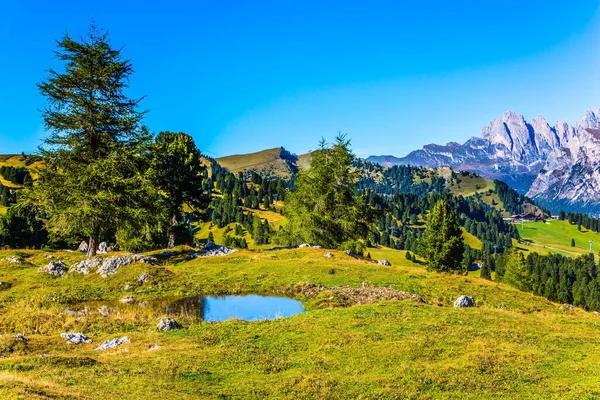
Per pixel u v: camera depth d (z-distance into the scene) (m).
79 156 46.69
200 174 67.06
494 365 19.61
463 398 16.08
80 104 46.00
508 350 21.72
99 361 19.03
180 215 67.19
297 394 16.09
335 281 40.78
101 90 48.00
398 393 16.33
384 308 30.38
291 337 24.03
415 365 19.42
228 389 16.34
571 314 35.88
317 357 20.64
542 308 36.72
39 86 44.31
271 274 43.94
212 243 60.81
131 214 46.81
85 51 47.03
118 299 35.97
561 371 19.16
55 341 22.36
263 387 16.73
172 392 15.16
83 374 16.56
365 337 23.50
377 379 17.66
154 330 25.95
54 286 37.78
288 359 20.61
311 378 17.61
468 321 27.23
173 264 50.59
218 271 45.59
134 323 27.12
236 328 26.19
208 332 25.23
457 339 23.36
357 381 17.52
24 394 11.49
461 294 38.41
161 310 32.56
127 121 48.22
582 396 16.19
